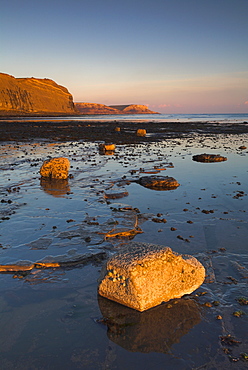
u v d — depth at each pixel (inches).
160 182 399.5
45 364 115.6
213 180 441.7
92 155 682.8
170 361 118.1
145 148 834.8
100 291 160.6
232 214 293.6
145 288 148.9
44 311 146.9
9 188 380.5
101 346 125.4
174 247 218.2
